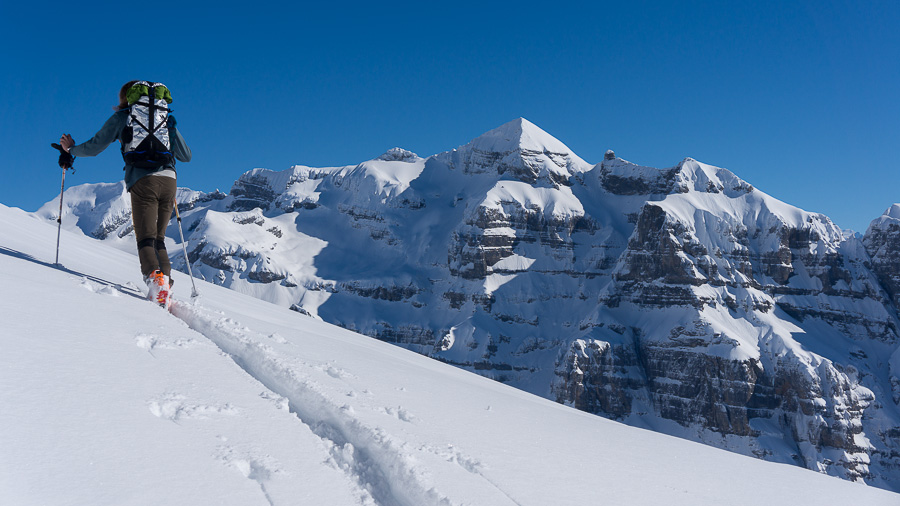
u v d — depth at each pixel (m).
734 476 4.31
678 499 3.28
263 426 2.64
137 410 2.39
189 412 2.51
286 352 4.48
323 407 3.12
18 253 6.45
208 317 4.95
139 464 1.94
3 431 1.85
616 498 3.00
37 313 3.36
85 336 3.19
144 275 5.97
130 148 6.02
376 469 2.59
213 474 2.04
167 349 3.45
